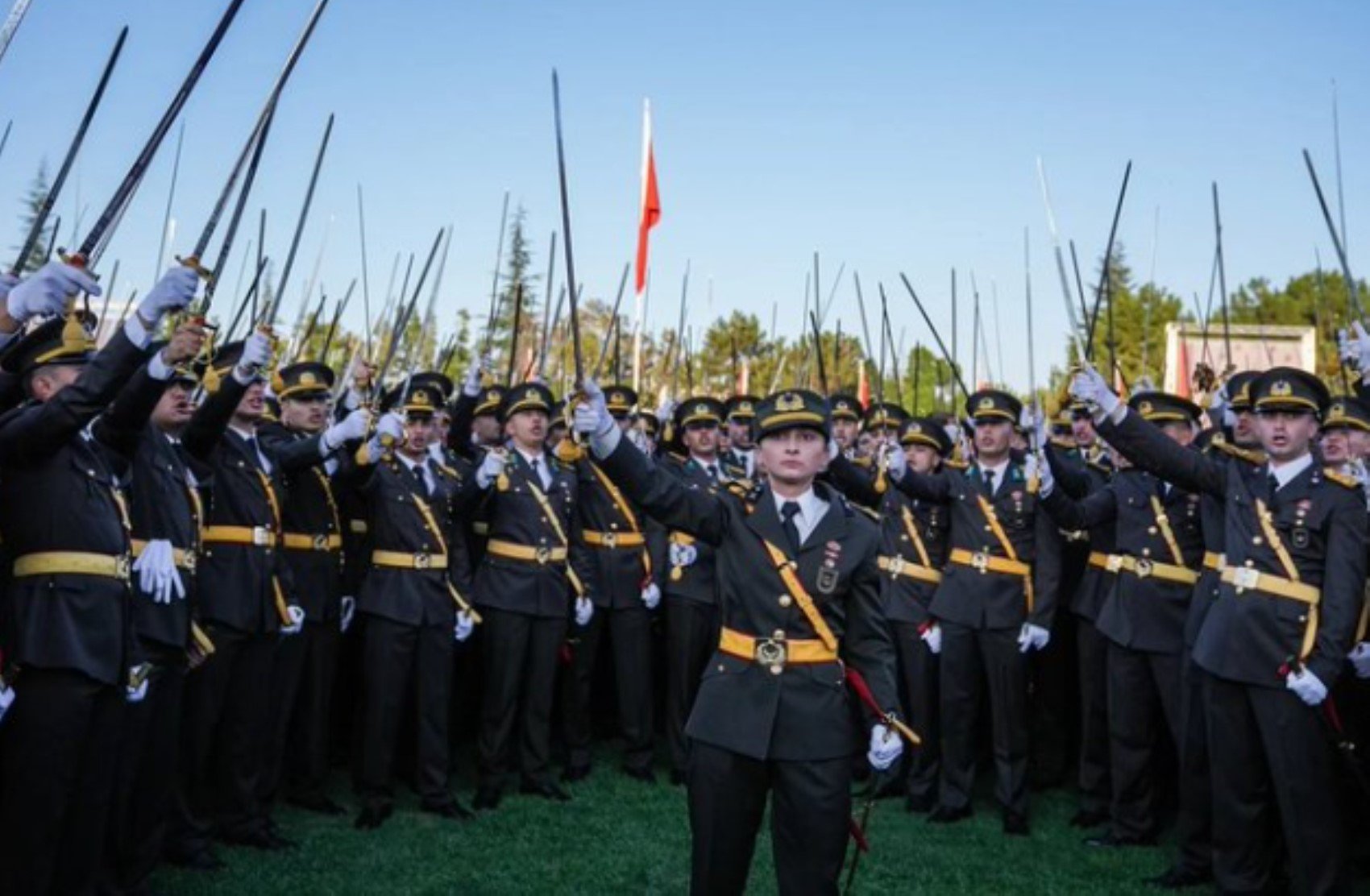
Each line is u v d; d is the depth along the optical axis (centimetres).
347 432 629
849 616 418
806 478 420
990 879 596
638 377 860
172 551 490
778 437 417
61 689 406
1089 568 721
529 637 725
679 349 1062
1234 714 537
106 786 434
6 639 405
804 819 393
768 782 405
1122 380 725
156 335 435
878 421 903
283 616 594
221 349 589
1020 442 829
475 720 845
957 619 716
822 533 412
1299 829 512
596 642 787
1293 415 532
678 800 723
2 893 402
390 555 676
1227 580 545
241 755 593
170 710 499
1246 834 537
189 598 504
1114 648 670
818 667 403
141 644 477
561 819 671
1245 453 579
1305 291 2667
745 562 411
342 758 786
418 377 820
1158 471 568
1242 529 543
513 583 715
